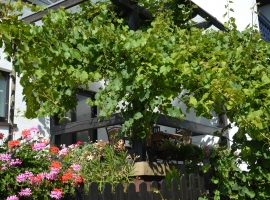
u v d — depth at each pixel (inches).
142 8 164.6
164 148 181.6
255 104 124.3
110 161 149.6
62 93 138.1
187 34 153.6
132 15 157.9
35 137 203.2
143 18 170.6
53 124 215.5
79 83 130.8
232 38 148.7
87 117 249.0
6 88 201.2
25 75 89.0
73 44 112.9
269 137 117.6
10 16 86.9
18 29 86.8
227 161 129.2
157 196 122.6
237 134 121.3
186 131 215.3
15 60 88.0
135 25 157.3
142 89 120.1
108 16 166.9
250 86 126.1
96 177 145.6
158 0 167.6
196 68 119.2
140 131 147.9
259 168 124.0
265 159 124.8
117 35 118.3
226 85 110.6
